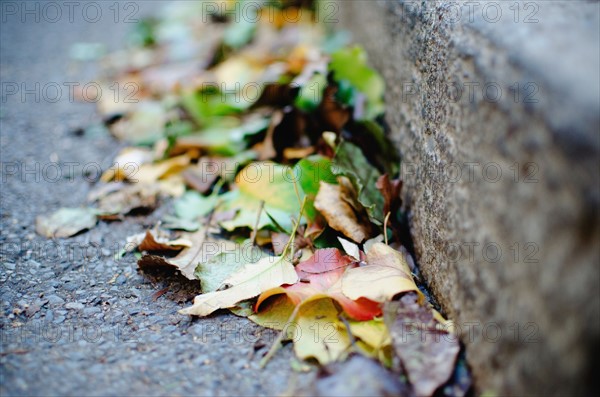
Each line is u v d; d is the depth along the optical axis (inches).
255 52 34.9
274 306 19.0
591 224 13.1
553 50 14.9
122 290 20.3
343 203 21.2
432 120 19.8
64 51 40.1
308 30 37.3
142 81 34.0
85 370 17.3
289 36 36.4
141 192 25.0
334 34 35.5
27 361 17.5
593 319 13.1
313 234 21.3
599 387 13.1
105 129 30.5
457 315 17.6
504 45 15.7
